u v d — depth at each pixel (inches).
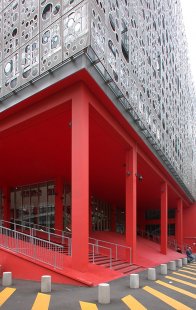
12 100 685.9
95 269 625.6
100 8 622.5
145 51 1006.4
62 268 547.2
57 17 619.5
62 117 677.3
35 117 677.9
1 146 868.0
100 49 608.7
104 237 1186.0
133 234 837.8
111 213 1573.6
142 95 933.8
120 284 550.9
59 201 1075.3
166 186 1344.7
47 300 414.9
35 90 632.4
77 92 592.4
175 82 1608.0
